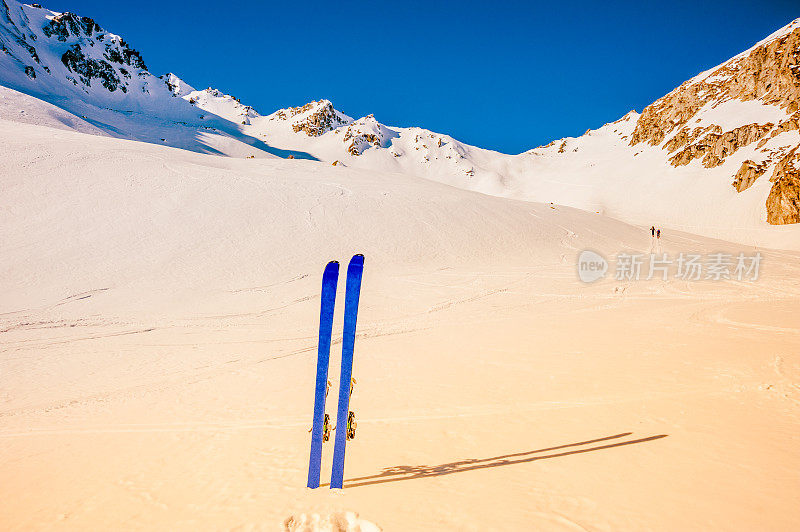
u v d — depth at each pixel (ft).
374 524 14.88
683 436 20.51
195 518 16.47
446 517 15.08
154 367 45.60
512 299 77.36
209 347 53.72
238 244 108.99
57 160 131.23
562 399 27.40
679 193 418.10
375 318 66.44
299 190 145.48
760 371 29.58
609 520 14.25
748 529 13.30
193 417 29.63
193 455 23.16
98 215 110.93
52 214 107.86
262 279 93.71
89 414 32.24
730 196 365.81
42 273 86.38
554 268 112.98
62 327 64.18
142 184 129.18
